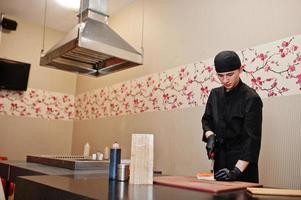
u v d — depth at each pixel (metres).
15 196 1.24
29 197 1.12
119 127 3.19
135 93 3.03
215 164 1.62
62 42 2.30
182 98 2.48
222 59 1.45
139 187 1.07
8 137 3.59
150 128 2.77
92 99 3.76
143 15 3.10
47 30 4.05
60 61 2.54
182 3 2.63
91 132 3.68
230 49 2.14
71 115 4.13
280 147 1.76
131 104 3.07
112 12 3.55
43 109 3.89
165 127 2.60
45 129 3.88
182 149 2.40
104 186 1.07
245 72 2.02
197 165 2.25
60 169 1.98
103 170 1.97
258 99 1.46
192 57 2.45
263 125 1.87
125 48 2.34
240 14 2.12
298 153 1.67
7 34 3.68
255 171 1.43
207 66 2.30
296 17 1.78
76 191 0.92
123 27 3.38
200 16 2.43
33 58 3.87
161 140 2.62
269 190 0.99
